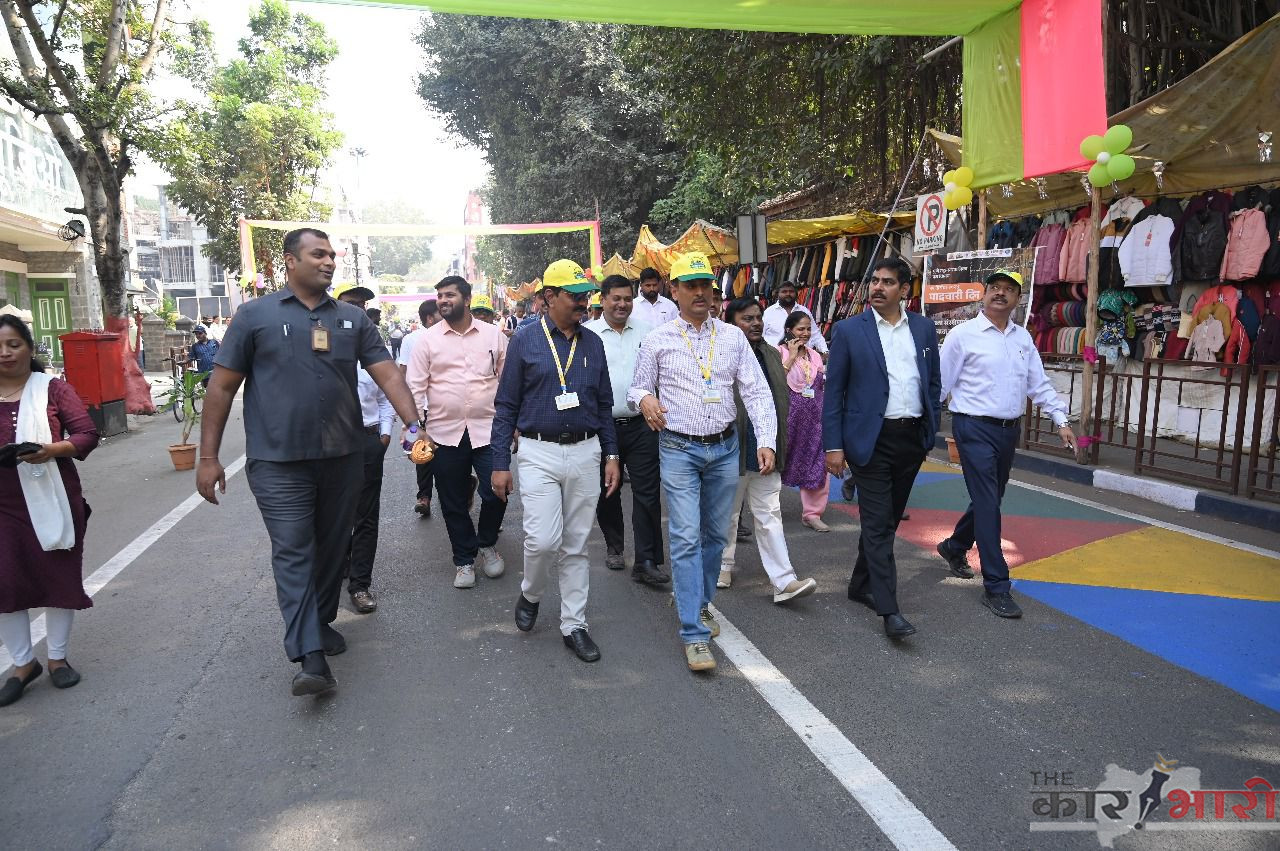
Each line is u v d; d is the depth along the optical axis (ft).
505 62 84.74
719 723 11.91
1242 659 13.65
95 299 81.20
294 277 12.83
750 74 43.60
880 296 14.60
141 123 47.09
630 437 18.17
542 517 14.21
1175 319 30.45
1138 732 11.44
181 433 44.91
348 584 17.13
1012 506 23.66
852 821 9.59
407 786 10.44
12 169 62.90
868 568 15.02
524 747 11.34
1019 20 23.34
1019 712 12.05
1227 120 25.23
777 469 16.12
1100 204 29.19
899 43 38.83
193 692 13.21
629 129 81.10
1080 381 35.27
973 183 26.00
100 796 10.33
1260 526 21.06
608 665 13.98
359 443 13.52
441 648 14.82
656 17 22.49
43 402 13.03
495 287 184.65
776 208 62.90
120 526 24.20
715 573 14.79
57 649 13.60
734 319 16.40
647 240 56.85
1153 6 33.01
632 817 9.71
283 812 9.93
